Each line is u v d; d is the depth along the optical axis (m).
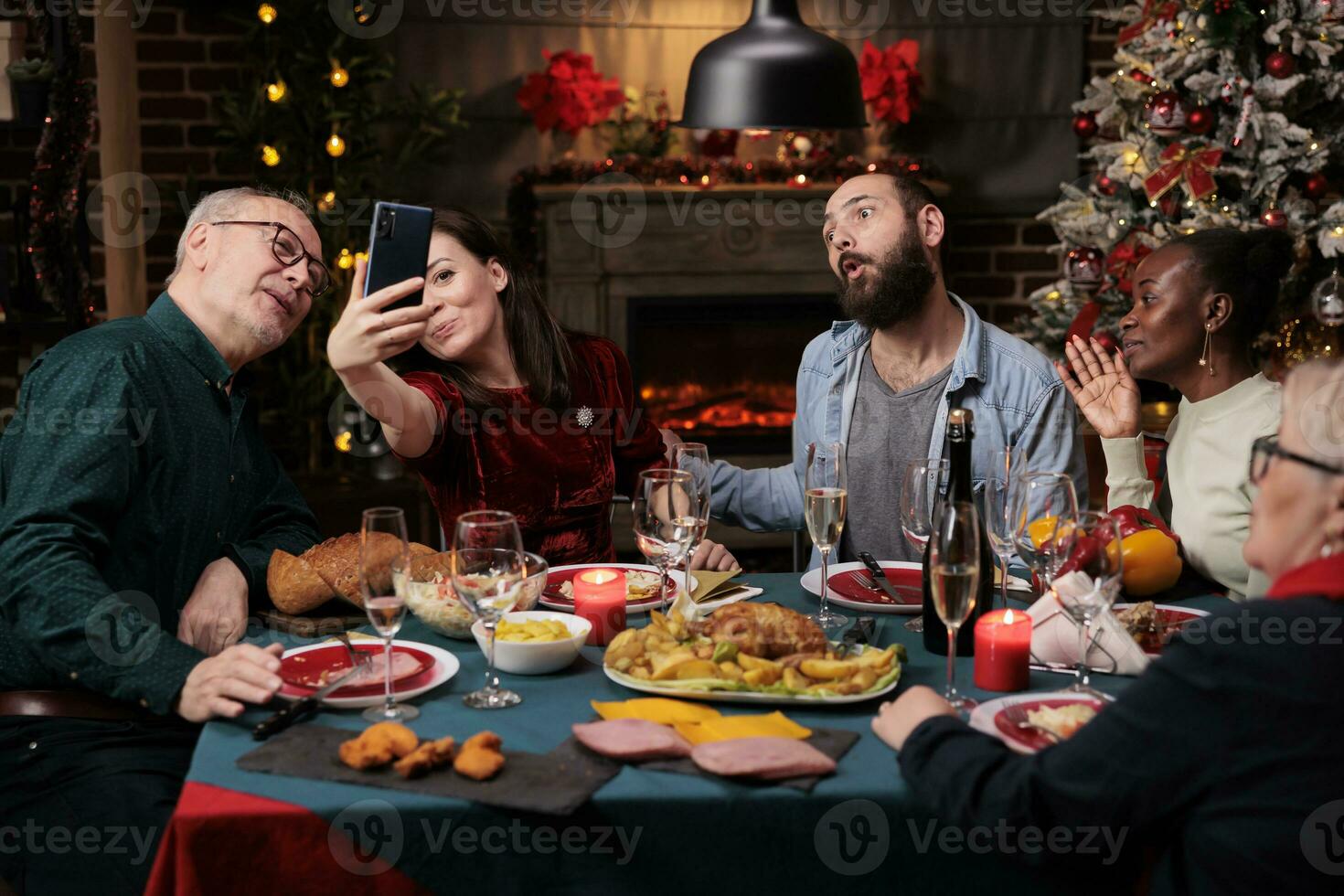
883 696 1.40
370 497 4.38
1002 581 1.67
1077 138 5.09
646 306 4.84
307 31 4.47
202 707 1.38
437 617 1.60
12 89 3.35
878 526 2.26
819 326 5.00
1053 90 5.05
